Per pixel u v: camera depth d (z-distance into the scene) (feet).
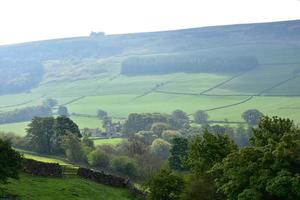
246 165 180.14
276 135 201.67
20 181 236.22
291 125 209.97
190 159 249.14
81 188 252.42
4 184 207.51
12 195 202.08
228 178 192.95
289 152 171.83
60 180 262.88
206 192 223.10
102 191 263.49
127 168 456.45
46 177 264.11
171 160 422.41
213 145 240.12
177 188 245.45
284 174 164.14
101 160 475.72
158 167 460.55
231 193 181.06
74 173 289.94
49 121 549.95
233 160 185.68
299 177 160.66
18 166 201.46
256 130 209.15
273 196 171.73
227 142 246.27
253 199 168.45
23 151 541.75
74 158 486.79
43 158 498.28
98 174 293.43
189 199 225.76
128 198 267.80
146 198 263.49
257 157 181.88
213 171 201.67
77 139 507.30
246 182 178.81
